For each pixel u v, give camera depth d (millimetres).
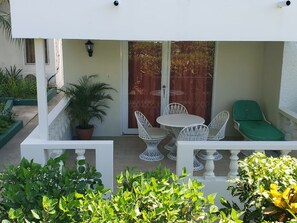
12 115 8547
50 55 11625
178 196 2451
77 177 2920
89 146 4434
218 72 7539
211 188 4523
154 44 7500
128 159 6344
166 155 6562
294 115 5996
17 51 11492
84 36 4434
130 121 7867
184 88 7723
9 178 2836
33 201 2564
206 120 7883
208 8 4430
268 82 7156
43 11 4340
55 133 5887
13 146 7062
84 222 2326
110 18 4406
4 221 2303
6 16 9594
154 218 2336
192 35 4488
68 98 7121
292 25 4512
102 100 7570
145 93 7730
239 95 7652
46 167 2918
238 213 2648
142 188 2512
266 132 6285
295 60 6371
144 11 4410
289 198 2568
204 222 2402
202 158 6328
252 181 2863
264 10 4461
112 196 2674
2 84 10703
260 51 7438
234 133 7805
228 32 4500
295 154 5539
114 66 7461
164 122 6238
